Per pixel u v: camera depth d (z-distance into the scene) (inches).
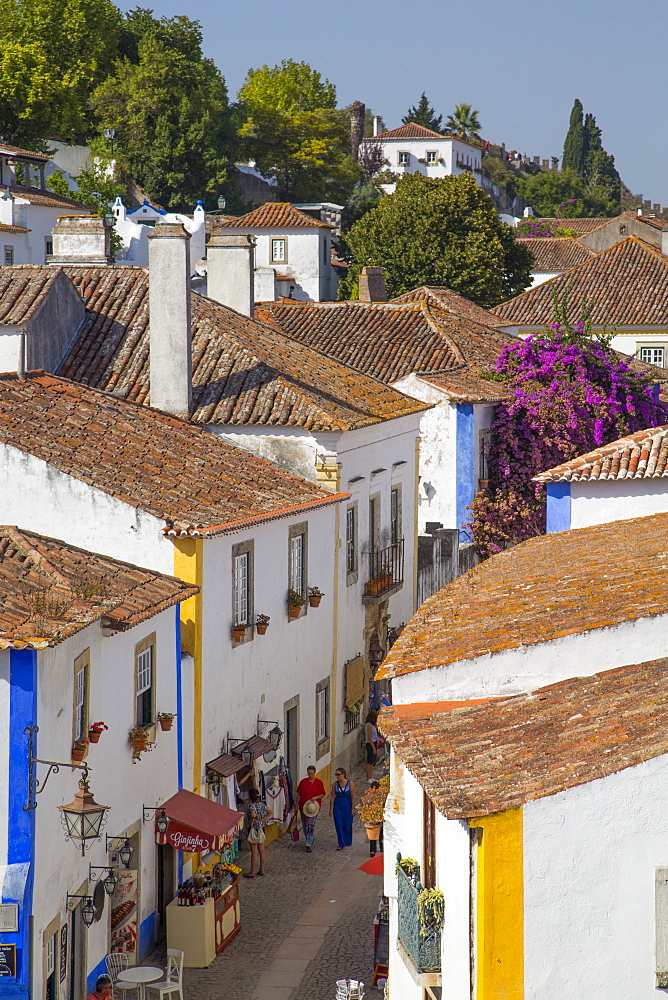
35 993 808.3
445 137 7224.4
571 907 541.0
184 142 4493.1
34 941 807.7
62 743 861.8
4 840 803.4
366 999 951.0
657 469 1192.8
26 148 3976.4
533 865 539.8
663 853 541.6
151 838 1053.8
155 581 1072.2
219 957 1040.2
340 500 1454.2
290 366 1633.9
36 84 3966.5
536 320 3147.1
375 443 1656.0
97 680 935.7
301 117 5477.4
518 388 2128.4
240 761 1210.0
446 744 633.6
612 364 2130.9
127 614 957.2
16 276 1560.0
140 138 4468.5
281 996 967.0
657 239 4948.3
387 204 3769.7
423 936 665.0
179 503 1194.6
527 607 808.3
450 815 536.1
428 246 3661.4
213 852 1138.0
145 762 1040.2
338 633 1541.6
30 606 875.4
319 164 5398.6
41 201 3166.8
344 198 5531.5
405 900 719.1
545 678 733.9
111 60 4726.9
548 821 539.8
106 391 1499.8
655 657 726.5
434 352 2226.9
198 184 4559.5
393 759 818.8
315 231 4114.2
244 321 1755.7
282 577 1360.7
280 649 1358.3
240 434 1478.8
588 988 542.0
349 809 1322.6
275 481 1392.7
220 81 5108.3
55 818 851.4
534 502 2107.5
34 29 4421.8
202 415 1476.4
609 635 728.3
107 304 1643.7
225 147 4719.5
